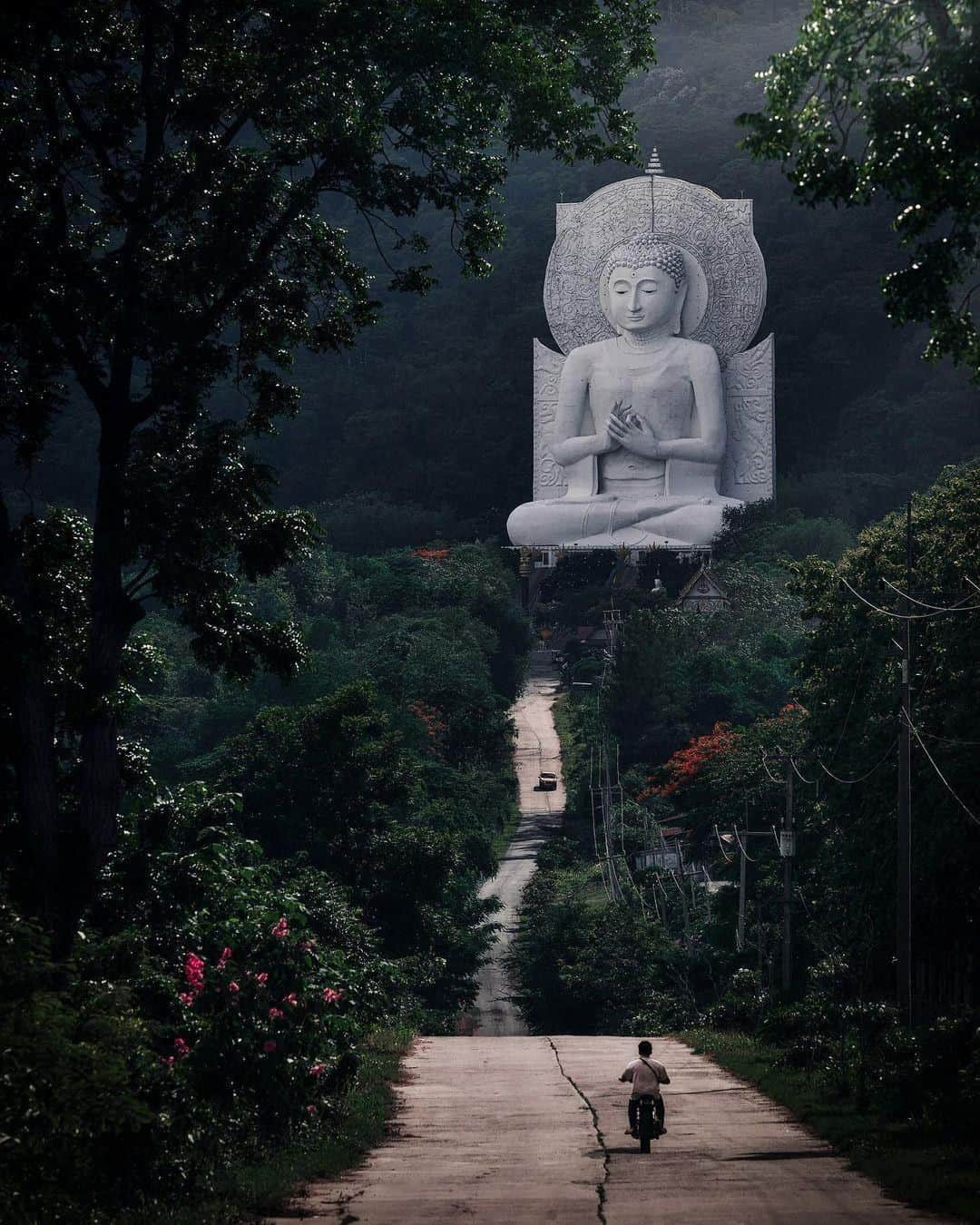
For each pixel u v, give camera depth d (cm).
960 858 7250
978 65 3494
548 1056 7225
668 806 18088
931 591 8325
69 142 4956
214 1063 4019
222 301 5075
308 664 5366
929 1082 4834
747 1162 4050
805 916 10362
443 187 5397
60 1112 2850
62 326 4903
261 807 10038
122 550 4881
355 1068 4966
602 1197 3456
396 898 10056
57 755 5181
